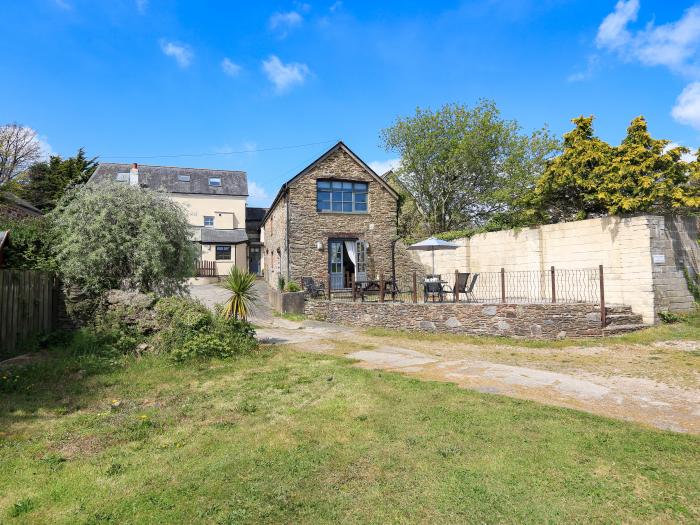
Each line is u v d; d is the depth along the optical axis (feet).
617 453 14.26
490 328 39.27
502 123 82.48
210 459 14.29
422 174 86.33
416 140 84.23
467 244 59.72
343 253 69.46
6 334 27.17
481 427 16.48
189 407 19.56
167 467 13.78
